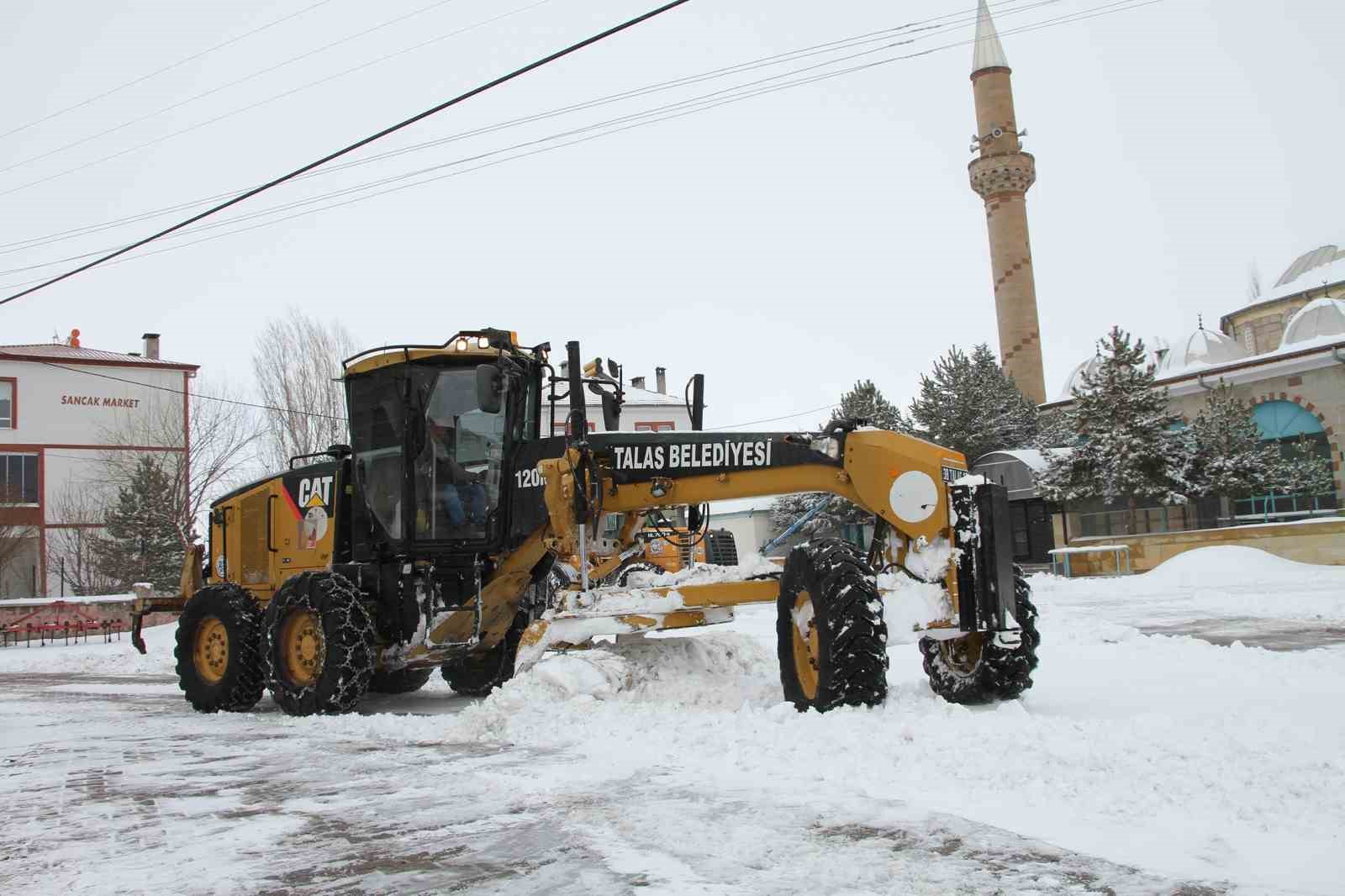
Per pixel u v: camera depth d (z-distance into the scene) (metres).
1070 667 9.20
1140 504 33.84
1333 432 34.81
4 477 40.19
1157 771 4.68
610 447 8.23
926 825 4.17
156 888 3.90
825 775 5.05
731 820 4.36
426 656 9.41
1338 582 21.80
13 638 25.44
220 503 11.45
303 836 4.57
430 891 3.72
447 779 5.63
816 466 7.38
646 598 7.81
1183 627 14.25
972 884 3.47
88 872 4.15
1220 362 45.22
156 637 24.36
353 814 4.93
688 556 9.53
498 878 3.83
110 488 40.78
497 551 9.38
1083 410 34.44
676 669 8.09
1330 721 5.98
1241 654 9.54
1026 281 59.56
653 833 4.23
